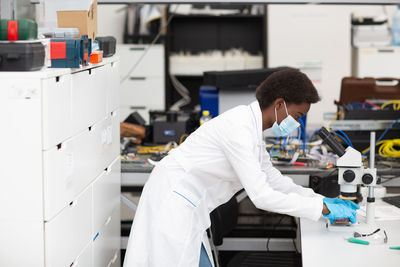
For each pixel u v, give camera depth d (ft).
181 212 6.85
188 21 19.88
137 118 11.76
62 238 6.37
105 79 8.23
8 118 5.71
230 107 11.47
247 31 19.92
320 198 6.84
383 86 13.28
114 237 9.25
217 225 7.89
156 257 6.76
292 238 10.99
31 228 5.89
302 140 11.16
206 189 7.09
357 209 7.16
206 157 6.83
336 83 19.07
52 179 5.95
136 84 19.07
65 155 6.39
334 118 11.66
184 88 20.02
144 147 11.03
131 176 9.75
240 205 13.29
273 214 12.51
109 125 8.59
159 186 7.03
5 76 5.64
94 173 7.73
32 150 5.75
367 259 6.00
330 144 7.20
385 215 7.54
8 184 5.83
